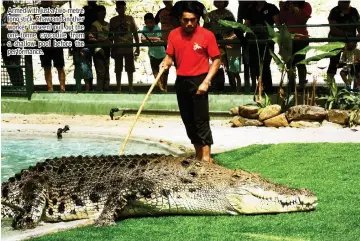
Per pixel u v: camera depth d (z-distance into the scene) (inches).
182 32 319.9
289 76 535.2
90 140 472.4
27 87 622.5
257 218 252.7
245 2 582.6
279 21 589.3
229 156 372.8
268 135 461.1
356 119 490.6
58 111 612.7
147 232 240.7
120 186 263.1
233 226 243.6
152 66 612.7
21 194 274.1
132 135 468.1
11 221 275.3
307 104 531.5
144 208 264.1
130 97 597.6
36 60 807.7
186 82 322.3
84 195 267.6
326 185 298.0
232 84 597.9
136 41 615.2
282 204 254.8
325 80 573.0
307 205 255.9
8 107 625.0
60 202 268.8
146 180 263.6
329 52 511.8
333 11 579.2
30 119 579.2
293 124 500.4
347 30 572.7
